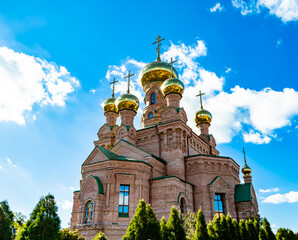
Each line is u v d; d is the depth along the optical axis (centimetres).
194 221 2912
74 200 4359
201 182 4034
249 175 4809
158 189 3597
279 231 3803
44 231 2064
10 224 2003
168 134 4362
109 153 3738
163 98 5381
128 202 3375
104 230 3133
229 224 2773
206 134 5600
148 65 5684
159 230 2152
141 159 3981
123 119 4722
